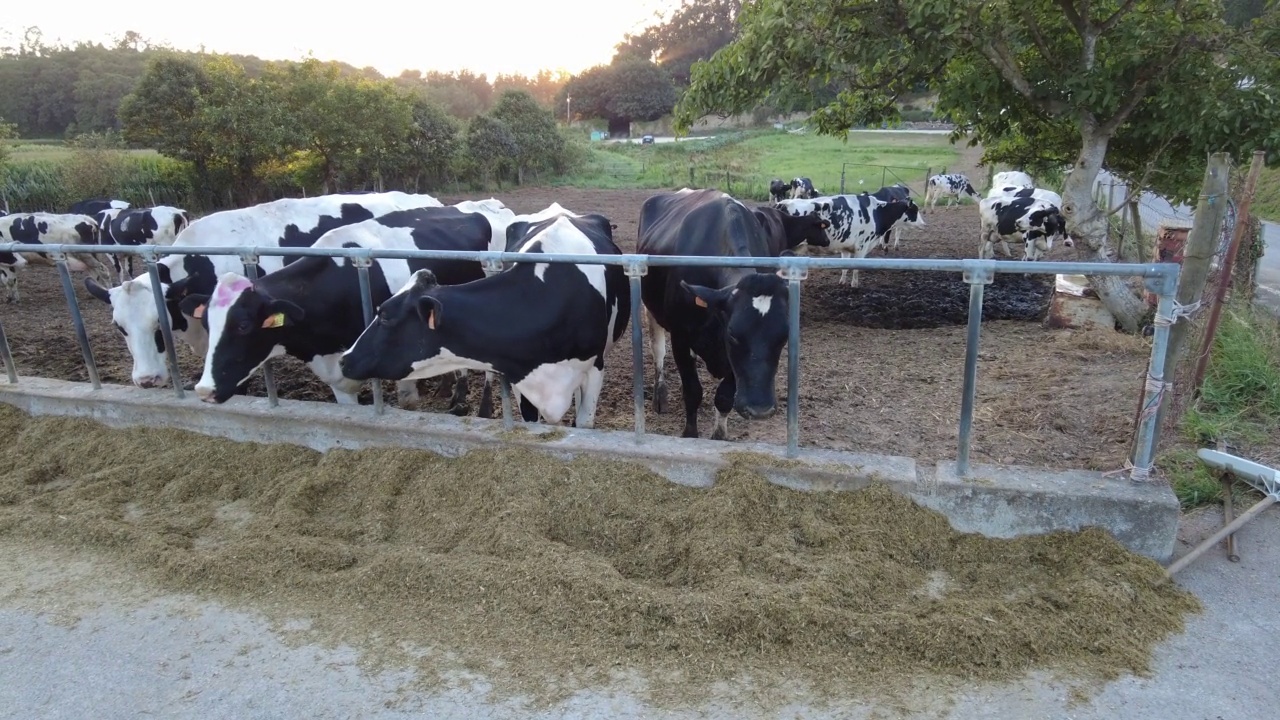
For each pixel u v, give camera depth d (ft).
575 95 238.89
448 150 105.91
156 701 9.43
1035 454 15.15
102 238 40.63
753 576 10.84
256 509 13.53
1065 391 18.56
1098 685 9.14
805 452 12.97
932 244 49.29
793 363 12.42
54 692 9.63
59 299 35.68
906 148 145.69
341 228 18.13
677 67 279.08
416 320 13.75
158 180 77.87
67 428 16.48
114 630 10.77
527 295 14.33
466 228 21.20
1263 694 8.92
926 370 21.21
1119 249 32.73
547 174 122.52
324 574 11.60
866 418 17.56
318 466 14.28
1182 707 8.77
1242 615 10.23
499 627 10.41
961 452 12.12
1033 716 8.74
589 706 9.07
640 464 13.08
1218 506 12.78
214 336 14.73
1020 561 11.32
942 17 20.83
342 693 9.43
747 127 216.95
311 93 87.15
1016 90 25.81
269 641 10.43
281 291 15.94
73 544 12.86
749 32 24.20
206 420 15.85
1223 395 16.71
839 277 37.35
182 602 11.33
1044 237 40.16
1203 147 23.22
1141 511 11.18
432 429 14.26
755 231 17.15
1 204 66.59
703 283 15.57
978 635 9.59
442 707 9.14
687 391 16.94
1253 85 22.04
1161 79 22.61
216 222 18.98
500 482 12.95
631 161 146.30
